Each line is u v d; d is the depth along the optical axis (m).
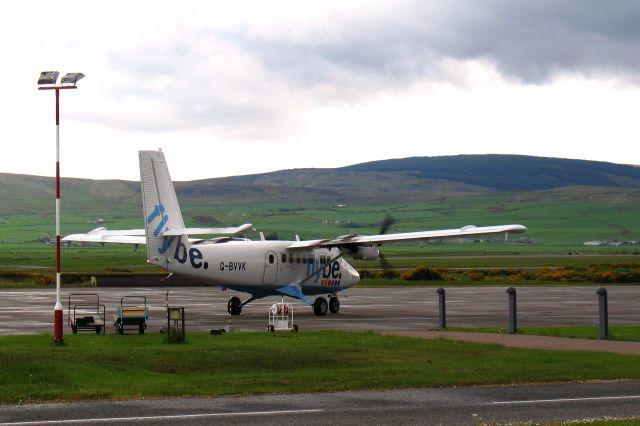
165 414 18.36
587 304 62.50
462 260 182.62
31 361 25.47
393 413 18.42
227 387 21.86
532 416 18.03
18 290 79.81
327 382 22.66
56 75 32.78
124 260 184.25
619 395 20.62
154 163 46.97
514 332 38.12
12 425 17.16
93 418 17.91
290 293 52.88
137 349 29.67
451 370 24.86
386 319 48.50
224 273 49.81
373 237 53.00
